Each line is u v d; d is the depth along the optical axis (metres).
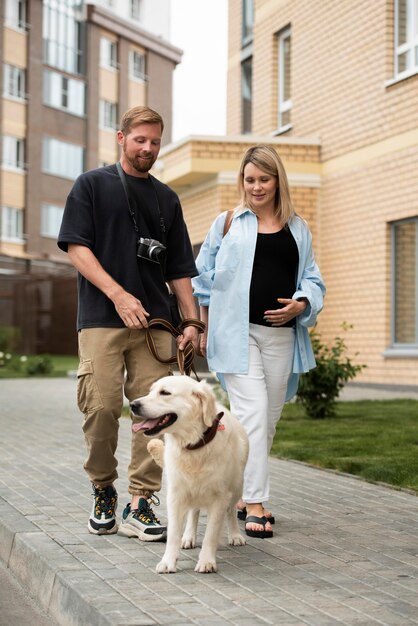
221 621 3.43
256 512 5.07
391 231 14.79
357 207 15.40
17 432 10.01
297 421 10.55
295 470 7.36
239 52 20.78
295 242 5.36
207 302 5.51
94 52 41.12
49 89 39.19
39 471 7.24
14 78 38.00
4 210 37.53
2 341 28.17
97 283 4.86
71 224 4.94
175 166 16.80
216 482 4.24
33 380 20.78
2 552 5.10
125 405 12.79
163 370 5.08
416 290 14.23
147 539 4.82
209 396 4.18
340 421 10.34
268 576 4.14
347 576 4.14
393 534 5.03
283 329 5.34
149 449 4.54
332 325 16.06
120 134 5.09
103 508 5.03
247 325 5.24
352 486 6.62
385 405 12.02
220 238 5.53
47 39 39.12
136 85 43.53
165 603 3.68
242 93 20.80
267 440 5.28
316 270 5.48
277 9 18.00
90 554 4.52
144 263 5.04
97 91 41.28
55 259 39.03
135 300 4.84
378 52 14.84
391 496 6.21
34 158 38.41
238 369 5.20
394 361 14.50
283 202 5.34
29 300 33.00
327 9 16.22
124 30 42.28
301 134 17.14
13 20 37.75
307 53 16.89
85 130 40.84
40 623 3.96
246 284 5.27
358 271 15.38
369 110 15.09
